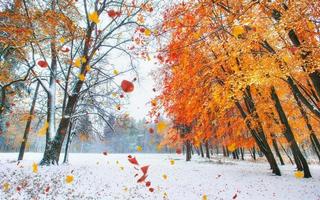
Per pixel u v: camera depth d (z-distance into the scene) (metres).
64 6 10.63
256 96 13.70
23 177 9.41
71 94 13.64
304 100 6.85
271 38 6.89
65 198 7.50
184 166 18.06
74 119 18.62
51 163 12.79
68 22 10.47
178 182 11.57
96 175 11.23
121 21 13.27
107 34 13.22
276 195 9.62
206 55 9.94
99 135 20.12
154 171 14.17
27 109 18.80
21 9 9.52
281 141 16.56
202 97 11.30
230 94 7.42
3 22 9.25
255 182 12.02
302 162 13.32
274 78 7.12
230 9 6.54
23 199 6.92
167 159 29.09
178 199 8.77
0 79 12.64
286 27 5.80
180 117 14.20
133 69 13.91
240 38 6.29
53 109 14.12
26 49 11.63
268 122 14.20
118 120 17.09
